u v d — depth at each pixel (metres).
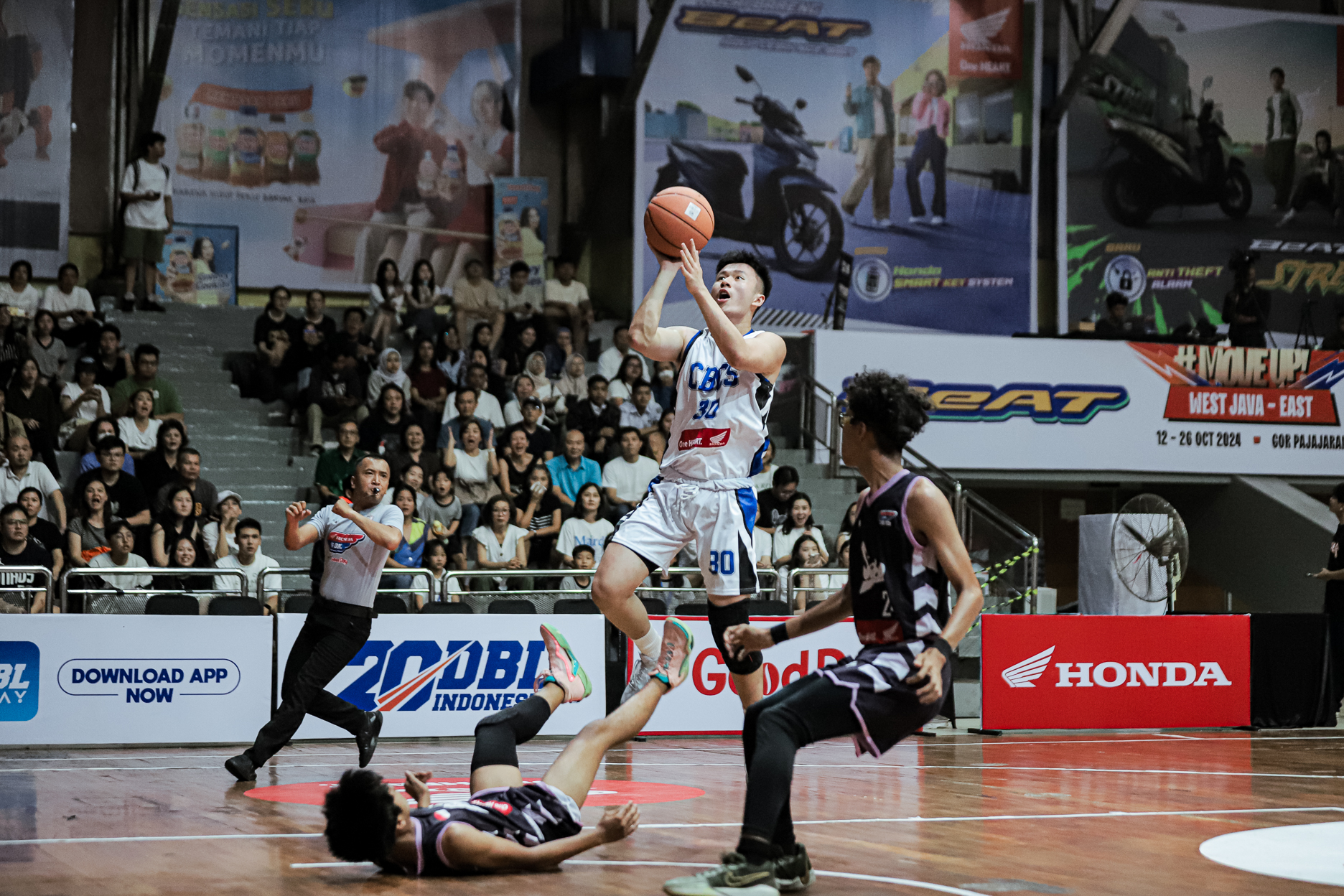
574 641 9.30
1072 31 18.20
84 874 3.88
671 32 16.62
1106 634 9.66
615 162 16.95
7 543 9.70
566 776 4.00
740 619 4.92
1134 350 16.28
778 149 16.91
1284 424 16.75
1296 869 4.08
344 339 14.05
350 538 6.70
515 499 12.38
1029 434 15.88
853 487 14.48
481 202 17.05
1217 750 8.34
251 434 13.51
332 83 16.52
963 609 3.45
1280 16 18.47
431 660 9.02
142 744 8.56
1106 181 17.98
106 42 16.14
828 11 17.09
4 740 8.25
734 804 5.59
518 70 17.22
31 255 15.24
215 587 10.13
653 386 14.73
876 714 3.49
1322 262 18.50
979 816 5.27
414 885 3.70
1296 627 10.15
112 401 12.83
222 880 3.77
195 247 15.96
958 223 17.44
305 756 7.97
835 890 3.69
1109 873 3.99
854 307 17.08
